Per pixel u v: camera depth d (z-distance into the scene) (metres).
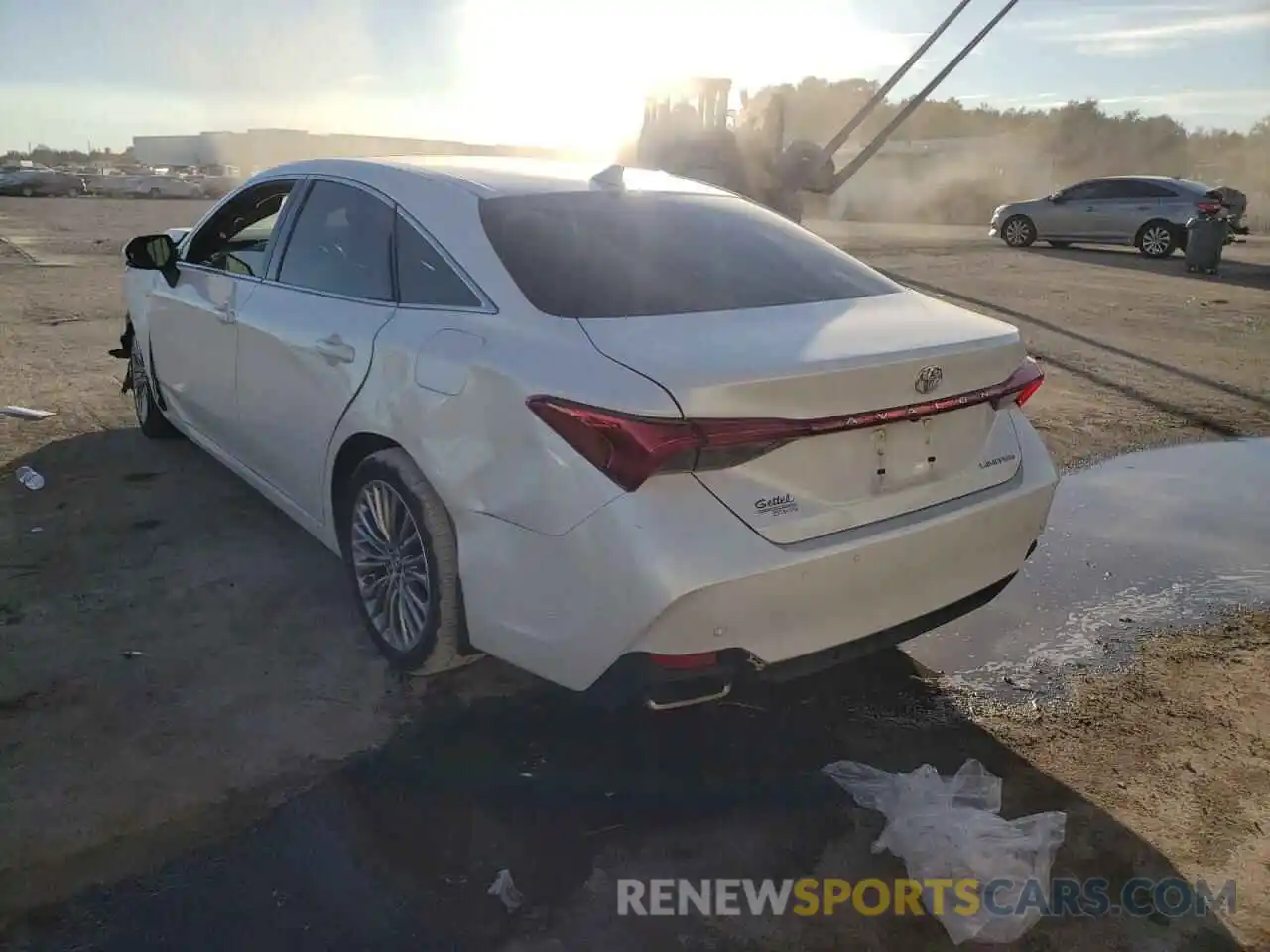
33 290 12.12
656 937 2.45
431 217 3.44
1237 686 3.62
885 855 2.73
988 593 3.23
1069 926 2.50
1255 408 7.44
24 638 3.71
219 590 4.13
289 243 4.15
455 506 2.99
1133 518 5.29
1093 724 3.37
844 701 3.49
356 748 3.13
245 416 4.34
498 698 3.42
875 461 2.80
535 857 2.69
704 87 15.80
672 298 3.11
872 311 3.22
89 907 2.47
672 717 3.35
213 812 2.82
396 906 2.51
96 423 6.42
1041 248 22.02
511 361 2.83
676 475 2.54
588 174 3.88
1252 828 2.85
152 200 37.56
